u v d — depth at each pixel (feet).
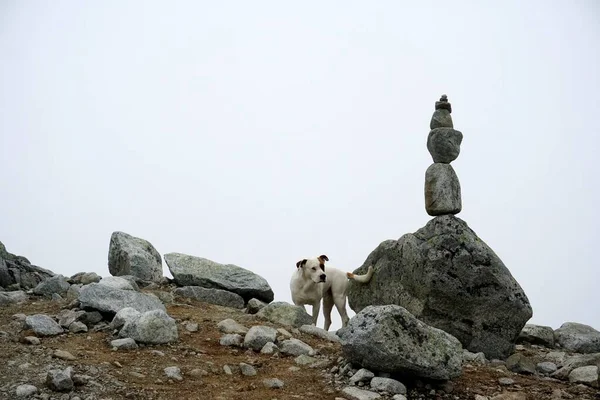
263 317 21.77
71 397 14.80
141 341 17.84
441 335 16.92
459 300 21.11
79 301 19.75
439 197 21.86
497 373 18.25
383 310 16.62
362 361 16.69
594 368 18.24
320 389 16.35
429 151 22.56
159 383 15.93
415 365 16.29
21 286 23.70
